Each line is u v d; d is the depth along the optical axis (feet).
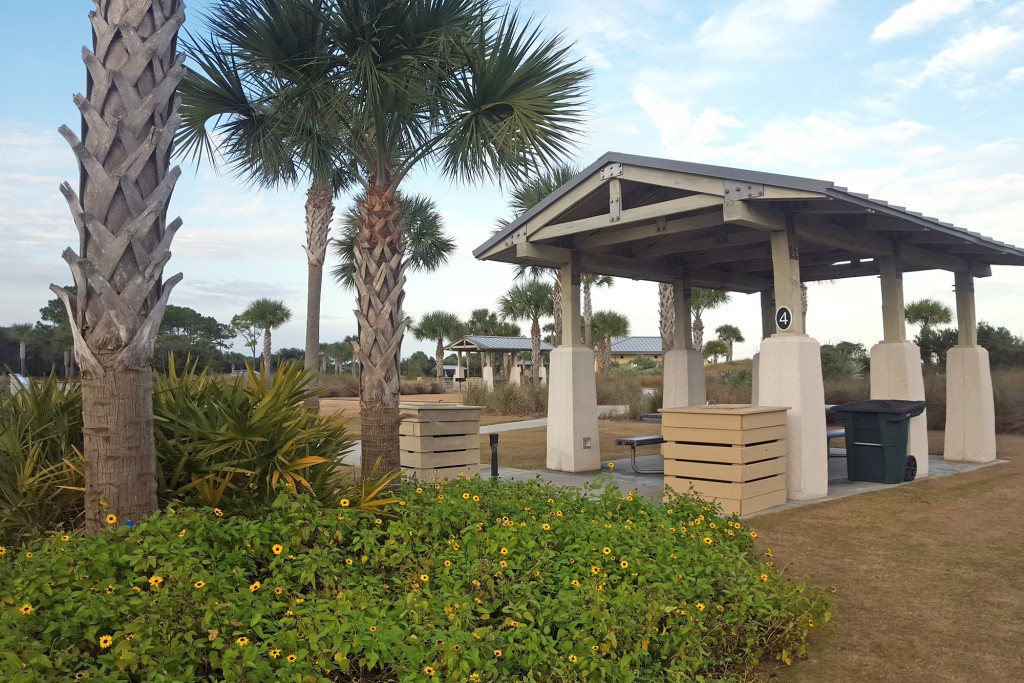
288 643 9.86
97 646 9.97
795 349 28.84
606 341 130.62
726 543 16.49
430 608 11.84
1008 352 82.28
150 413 13.64
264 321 180.96
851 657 13.87
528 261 37.42
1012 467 37.93
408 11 19.79
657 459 43.01
